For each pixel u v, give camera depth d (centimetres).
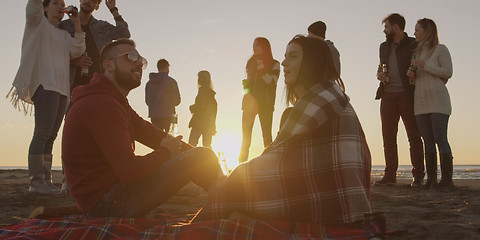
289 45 242
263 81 636
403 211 348
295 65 236
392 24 612
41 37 466
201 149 234
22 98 460
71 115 227
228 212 215
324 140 214
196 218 221
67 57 488
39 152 468
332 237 200
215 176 237
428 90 565
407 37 609
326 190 210
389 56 625
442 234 250
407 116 610
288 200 211
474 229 263
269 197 212
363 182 221
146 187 227
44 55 464
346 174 211
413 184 612
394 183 638
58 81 471
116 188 231
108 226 203
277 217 211
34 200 404
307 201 210
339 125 216
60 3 495
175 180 228
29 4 454
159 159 231
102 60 257
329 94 219
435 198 446
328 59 236
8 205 374
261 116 640
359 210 210
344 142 214
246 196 213
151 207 230
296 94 240
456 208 367
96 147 225
